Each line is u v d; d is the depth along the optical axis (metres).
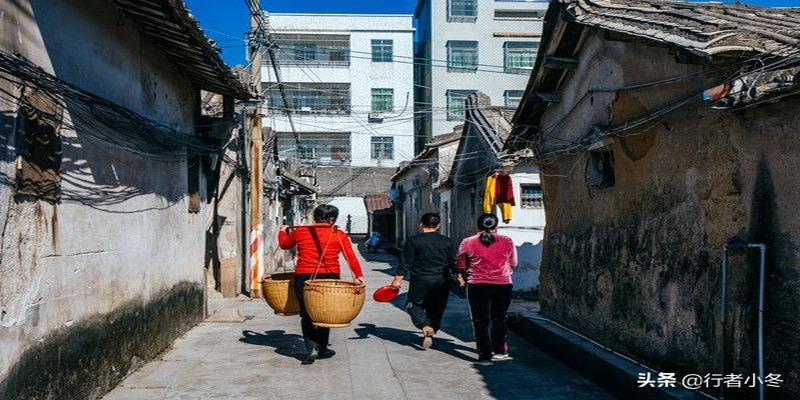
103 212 5.92
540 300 9.97
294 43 43.97
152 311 7.51
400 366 7.29
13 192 4.21
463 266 7.66
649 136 6.30
